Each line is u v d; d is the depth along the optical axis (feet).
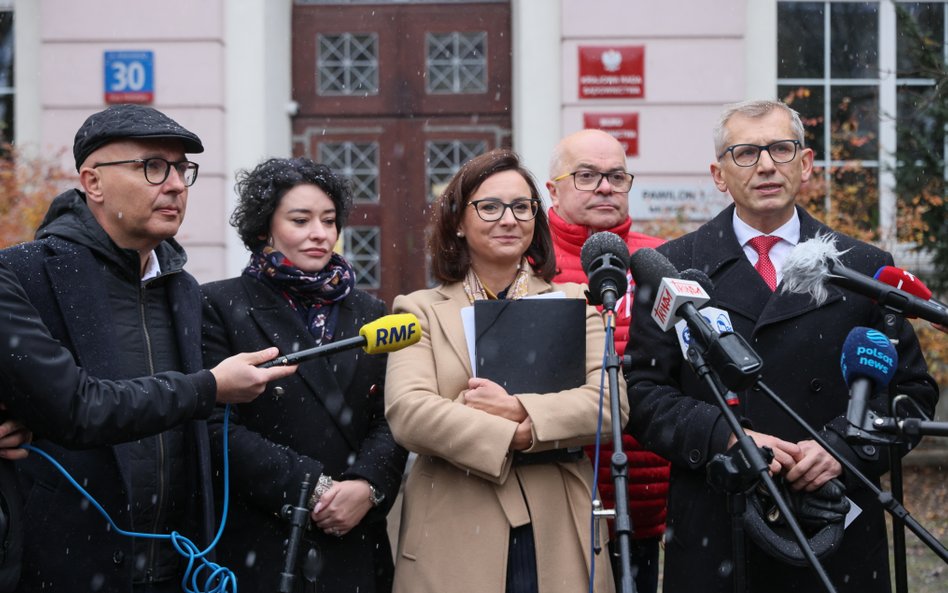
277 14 24.68
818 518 9.83
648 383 10.78
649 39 23.41
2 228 20.95
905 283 9.67
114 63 23.35
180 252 10.42
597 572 10.38
